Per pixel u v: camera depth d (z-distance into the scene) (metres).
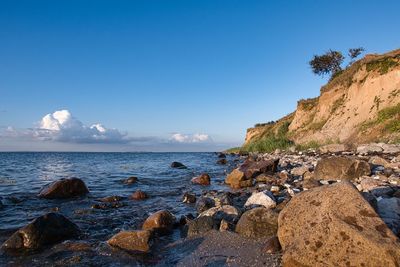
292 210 6.15
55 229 7.45
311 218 5.69
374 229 5.13
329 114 42.19
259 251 6.22
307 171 15.34
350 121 34.53
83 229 8.47
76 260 6.32
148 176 21.64
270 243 6.25
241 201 11.05
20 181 19.12
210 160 41.41
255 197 9.48
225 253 6.34
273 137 50.16
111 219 9.45
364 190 9.85
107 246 6.94
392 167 14.06
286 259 5.31
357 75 37.38
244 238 6.96
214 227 7.68
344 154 22.61
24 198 12.85
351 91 37.59
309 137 41.25
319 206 5.77
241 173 15.62
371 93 33.72
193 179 17.42
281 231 6.10
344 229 5.14
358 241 4.95
